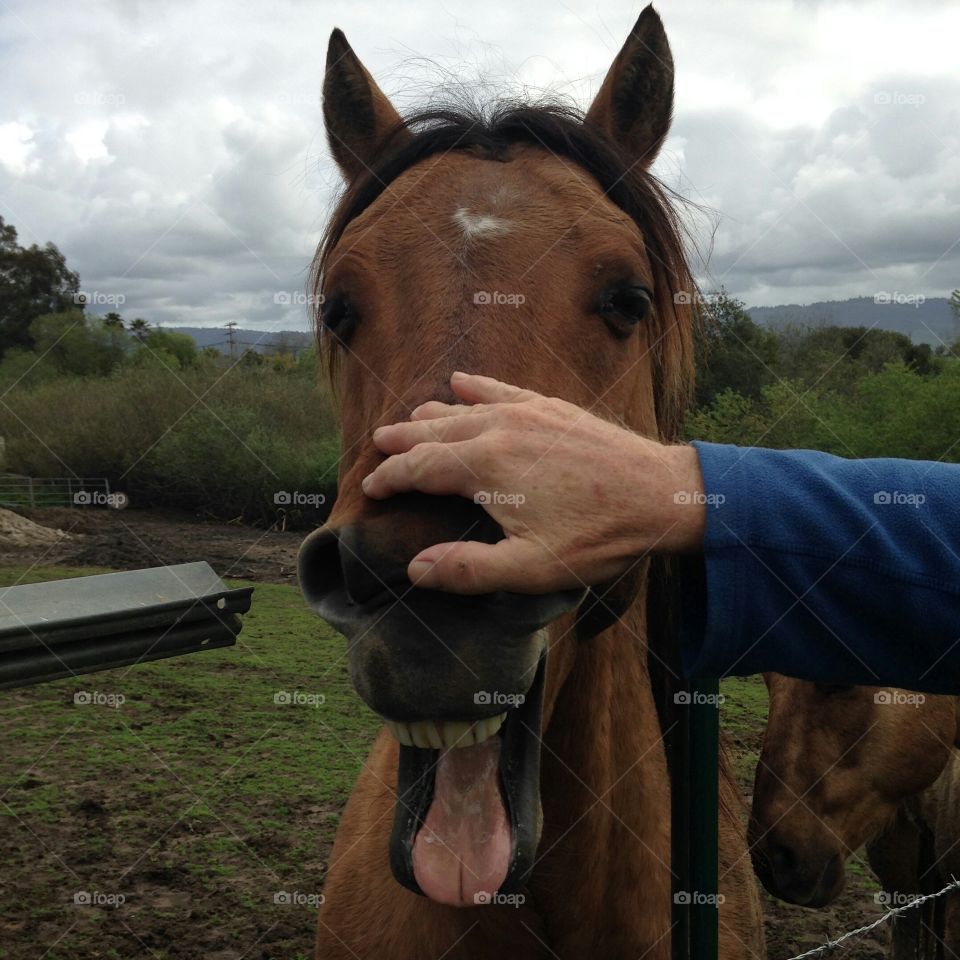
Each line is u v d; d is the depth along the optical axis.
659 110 1.75
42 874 3.48
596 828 1.41
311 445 16.20
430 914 1.43
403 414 1.13
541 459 0.83
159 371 18.11
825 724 2.90
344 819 2.01
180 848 3.71
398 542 0.97
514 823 1.10
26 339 24.27
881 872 3.51
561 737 1.41
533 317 1.24
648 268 1.48
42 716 5.38
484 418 0.87
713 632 0.84
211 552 12.77
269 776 4.47
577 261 1.31
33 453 17.41
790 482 0.84
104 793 4.24
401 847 1.12
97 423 17.17
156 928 3.12
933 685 0.85
